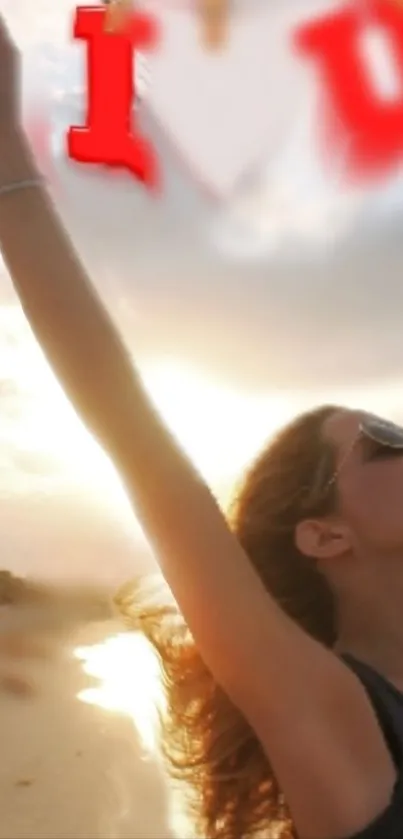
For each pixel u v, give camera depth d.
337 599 1.18
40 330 1.02
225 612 0.98
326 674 1.01
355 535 1.17
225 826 1.24
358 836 0.99
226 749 1.23
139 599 1.54
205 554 0.98
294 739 0.99
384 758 1.02
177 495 0.98
